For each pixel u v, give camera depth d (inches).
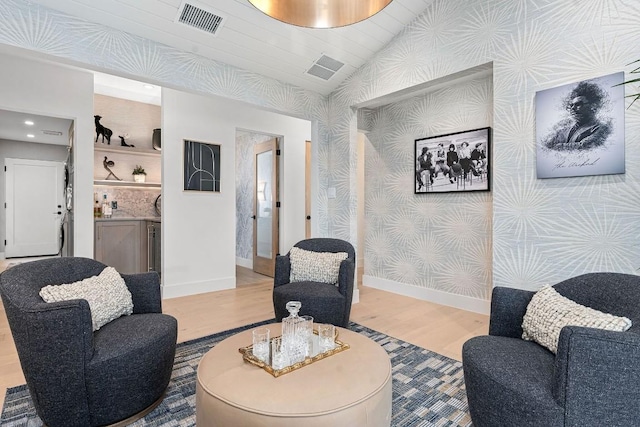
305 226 216.1
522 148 97.2
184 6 101.7
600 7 83.8
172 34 111.2
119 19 102.2
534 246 95.3
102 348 63.0
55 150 293.4
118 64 105.4
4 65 137.8
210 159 172.1
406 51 127.6
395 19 123.6
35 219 285.4
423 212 160.7
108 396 62.1
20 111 141.6
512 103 99.1
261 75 139.6
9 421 65.3
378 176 180.4
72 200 163.3
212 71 126.1
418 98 162.7
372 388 50.2
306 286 111.0
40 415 60.7
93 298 70.7
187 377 83.0
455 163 148.4
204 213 169.5
